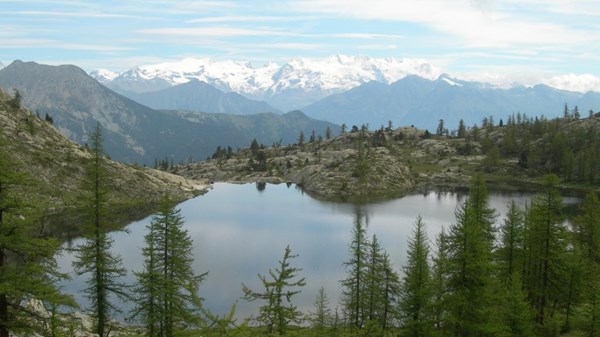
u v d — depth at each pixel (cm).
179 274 3975
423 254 4025
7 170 2280
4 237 2205
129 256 9244
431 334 3688
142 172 18488
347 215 14712
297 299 6925
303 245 10562
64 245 9512
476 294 3653
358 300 4747
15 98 16250
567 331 4672
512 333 3778
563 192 19425
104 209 3788
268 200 18388
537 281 4838
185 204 16950
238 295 7175
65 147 16038
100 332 3788
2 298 2281
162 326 3794
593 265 5584
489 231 5697
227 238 11306
